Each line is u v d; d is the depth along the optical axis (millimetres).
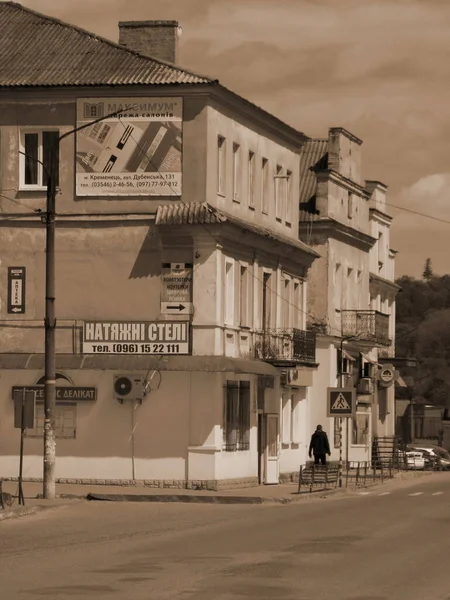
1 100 47125
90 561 22406
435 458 75375
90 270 46562
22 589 18688
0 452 46469
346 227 67062
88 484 45969
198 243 45781
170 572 20781
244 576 20266
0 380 46656
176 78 46062
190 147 46125
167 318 45906
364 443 69875
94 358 45812
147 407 45812
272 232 53094
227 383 46750
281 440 54781
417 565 21922
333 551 24234
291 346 53406
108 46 48125
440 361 145625
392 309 86812
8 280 47031
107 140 46531
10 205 47125
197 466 45438
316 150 68625
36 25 49438
